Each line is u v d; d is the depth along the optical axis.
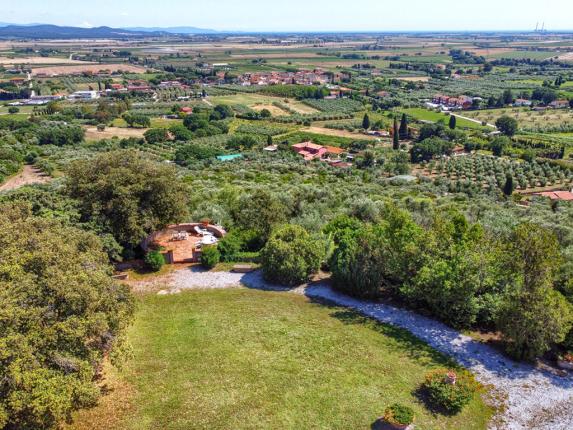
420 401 18.89
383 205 44.94
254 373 20.22
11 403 14.09
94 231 30.67
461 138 140.25
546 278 22.22
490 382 20.48
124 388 19.14
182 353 21.69
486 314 24.69
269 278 30.48
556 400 19.42
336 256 29.55
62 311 16.95
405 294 26.97
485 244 26.53
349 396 18.94
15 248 18.73
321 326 24.58
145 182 33.03
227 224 41.16
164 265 33.34
